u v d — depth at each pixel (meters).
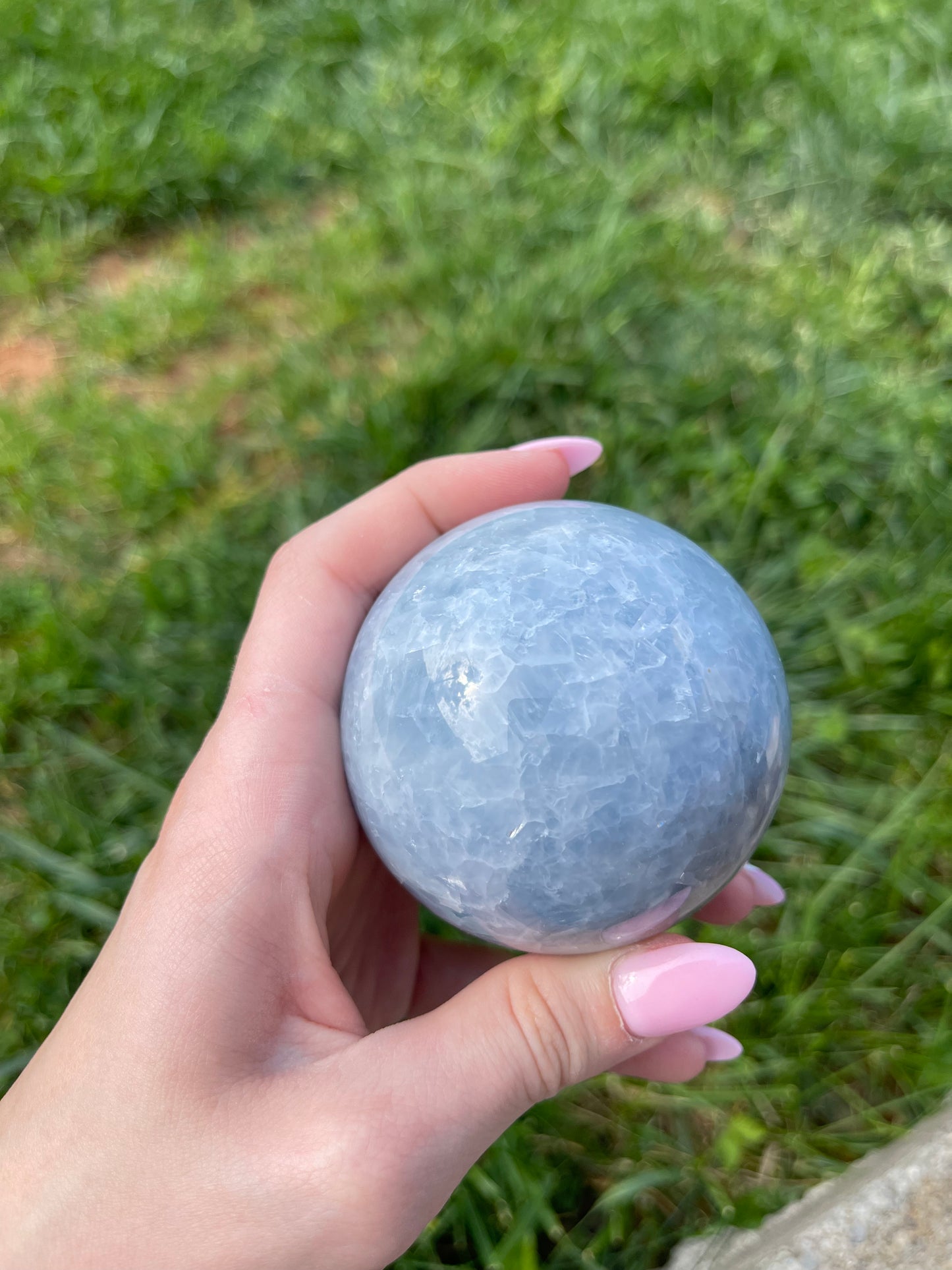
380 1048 0.14
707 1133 0.21
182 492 0.31
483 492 0.21
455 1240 0.20
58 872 0.24
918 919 0.23
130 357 0.35
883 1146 0.20
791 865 0.24
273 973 0.14
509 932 0.14
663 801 0.13
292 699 0.17
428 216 0.36
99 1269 0.13
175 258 0.38
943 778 0.24
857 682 0.26
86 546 0.30
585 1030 0.14
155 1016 0.14
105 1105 0.13
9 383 0.35
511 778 0.13
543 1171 0.20
